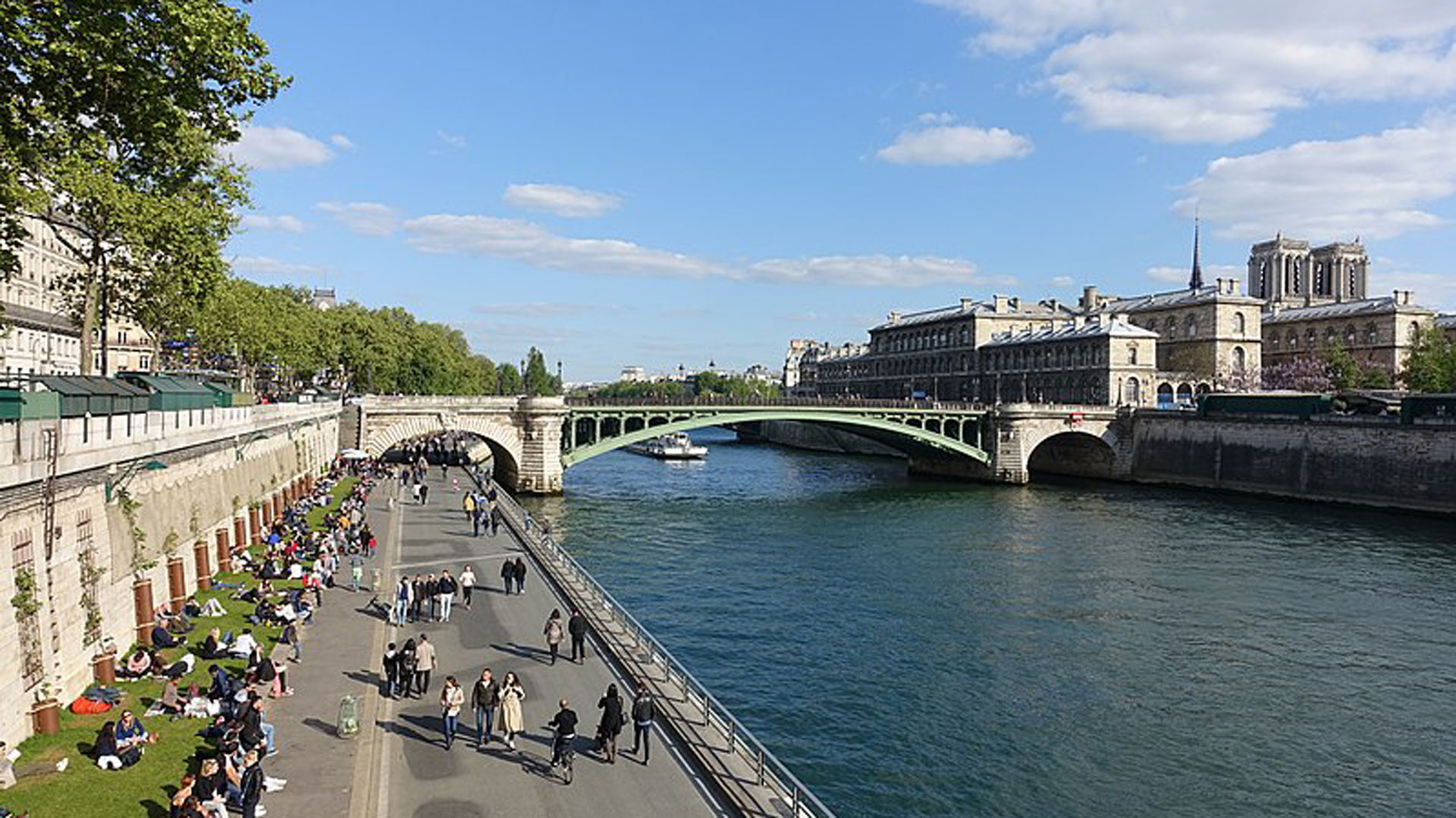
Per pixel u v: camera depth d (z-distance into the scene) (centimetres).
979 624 4591
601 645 3275
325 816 1964
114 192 3459
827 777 2930
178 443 3444
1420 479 8362
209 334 6875
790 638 4319
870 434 11669
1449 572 5822
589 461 14575
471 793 2106
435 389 12975
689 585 5334
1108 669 3953
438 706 2656
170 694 2442
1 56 2275
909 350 18588
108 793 1969
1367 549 6625
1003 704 3550
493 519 5681
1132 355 13612
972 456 11062
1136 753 3155
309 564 4284
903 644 4262
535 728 2509
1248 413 10244
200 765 2130
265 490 5250
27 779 1992
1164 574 5744
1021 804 2797
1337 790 2925
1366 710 3550
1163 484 10994
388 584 4172
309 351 10662
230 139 2756
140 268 4347
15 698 2139
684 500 9081
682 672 2670
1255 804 2833
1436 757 3161
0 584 2078
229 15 2489
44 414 2317
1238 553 6456
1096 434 11406
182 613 3353
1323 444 9225
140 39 2398
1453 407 8300
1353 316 15300
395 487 7719
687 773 2231
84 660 2533
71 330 7688
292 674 2888
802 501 9112
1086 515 8300
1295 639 4397
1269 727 3381
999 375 15962
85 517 2609
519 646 3253
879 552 6384
